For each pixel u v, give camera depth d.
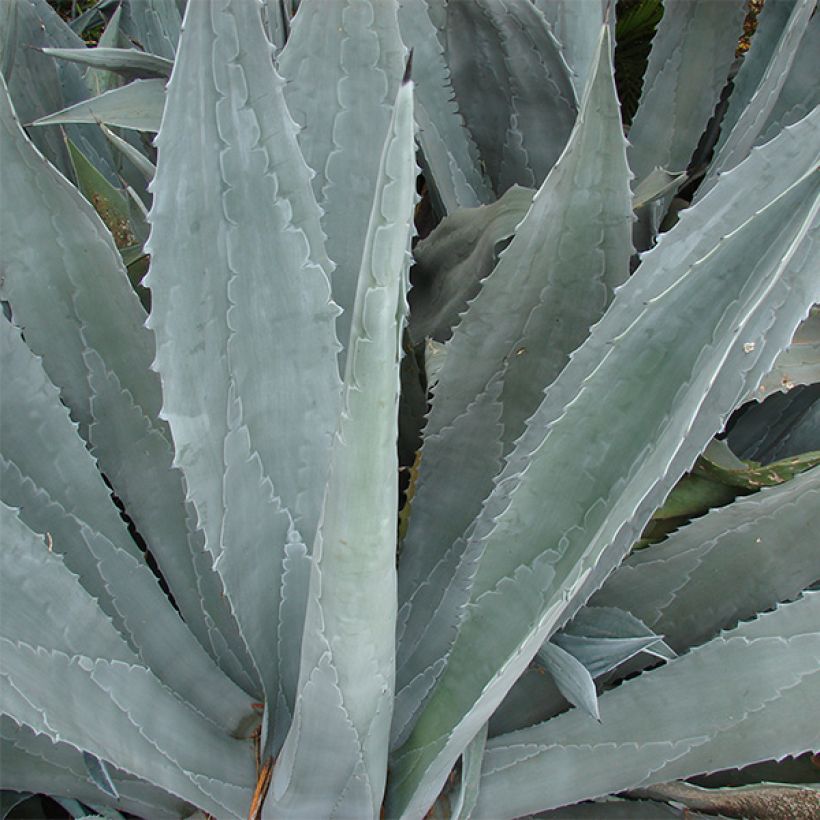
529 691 2.30
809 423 2.80
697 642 2.36
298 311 1.98
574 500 1.94
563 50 2.98
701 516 2.38
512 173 3.08
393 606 1.76
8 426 2.08
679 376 1.84
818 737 2.11
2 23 2.65
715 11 2.95
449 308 2.70
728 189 2.03
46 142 2.92
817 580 2.29
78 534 2.15
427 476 2.37
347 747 1.90
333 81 2.27
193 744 2.06
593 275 2.19
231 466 2.00
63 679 1.86
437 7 2.88
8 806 2.23
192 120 1.79
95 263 2.14
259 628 2.14
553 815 2.23
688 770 2.15
